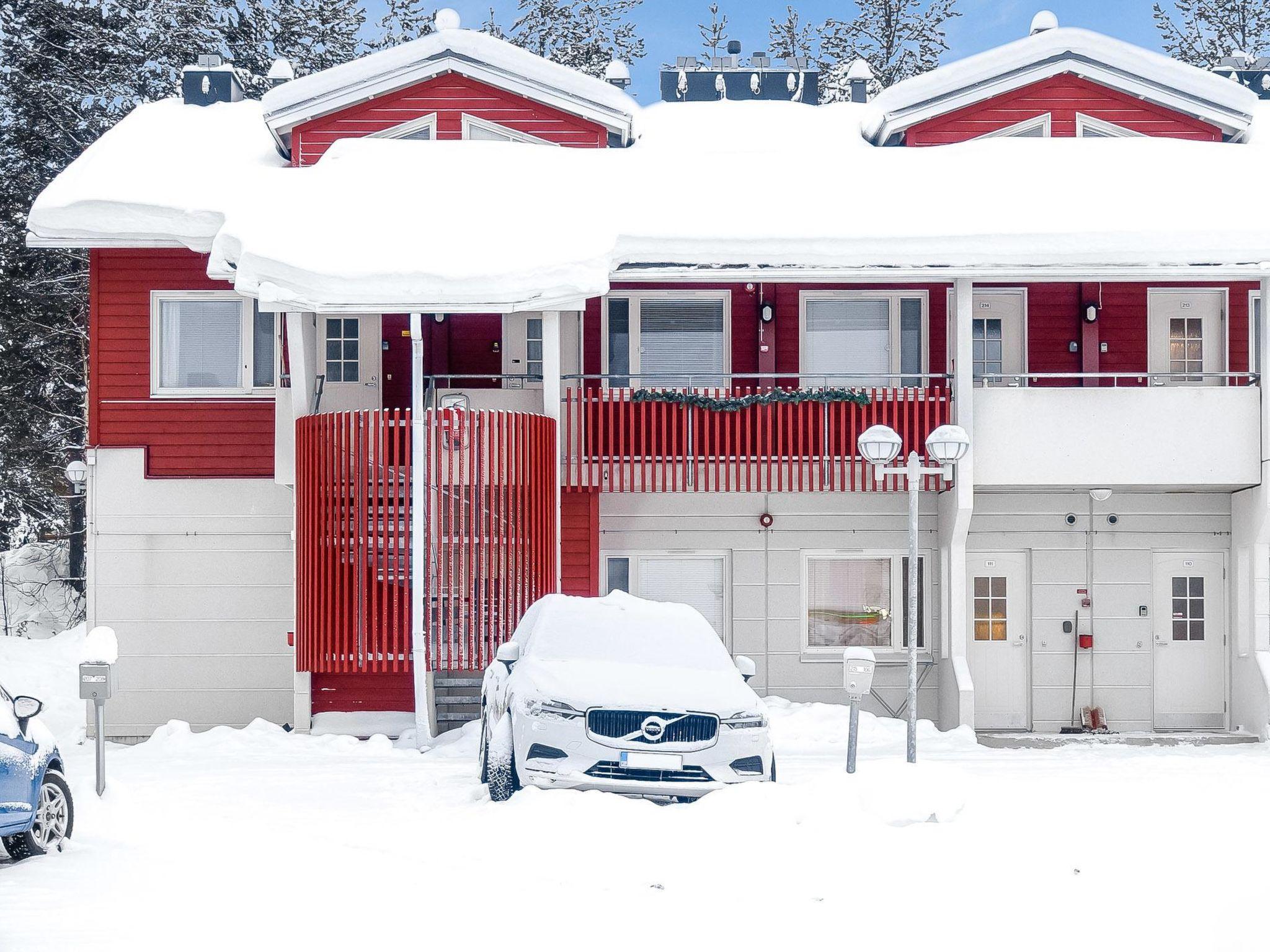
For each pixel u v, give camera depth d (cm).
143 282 1906
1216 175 1880
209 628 1877
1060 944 663
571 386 1961
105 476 1884
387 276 1638
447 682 1858
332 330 1956
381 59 1992
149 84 3641
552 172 1892
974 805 984
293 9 3847
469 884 796
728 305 1970
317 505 1691
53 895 769
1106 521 1955
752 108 2348
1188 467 1778
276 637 1877
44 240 1806
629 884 796
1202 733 1892
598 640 1223
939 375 1794
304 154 2027
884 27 4153
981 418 1788
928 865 834
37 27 3550
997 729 1942
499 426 1681
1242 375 1848
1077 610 1948
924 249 1756
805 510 1950
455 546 1652
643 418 1809
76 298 3359
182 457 1892
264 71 3803
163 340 1911
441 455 1661
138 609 1875
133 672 1869
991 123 2083
